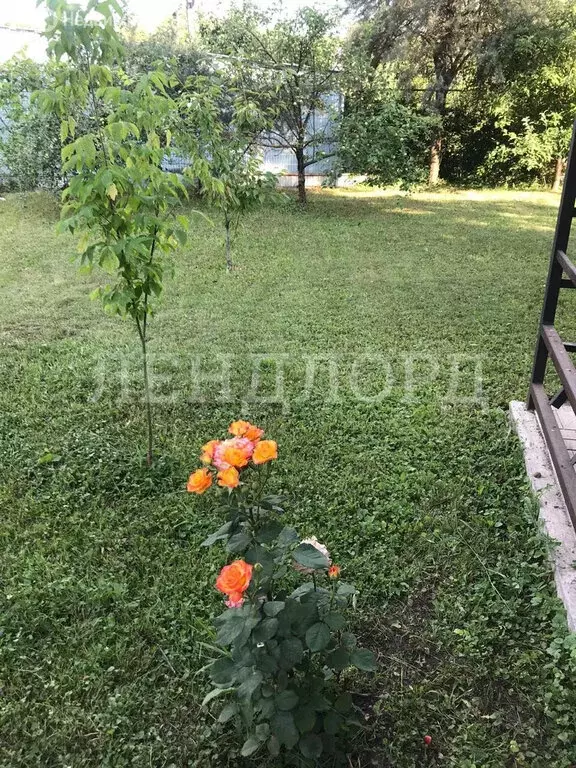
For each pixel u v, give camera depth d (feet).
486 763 5.76
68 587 7.90
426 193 44.73
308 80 32.71
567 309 18.84
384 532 8.98
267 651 5.19
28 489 10.12
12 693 6.56
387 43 43.57
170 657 6.95
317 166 46.52
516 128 47.52
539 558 8.36
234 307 18.95
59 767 5.85
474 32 42.57
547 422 10.32
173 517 9.41
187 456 10.96
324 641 5.17
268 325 17.52
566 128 44.75
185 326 17.46
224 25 33.40
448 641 7.16
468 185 49.16
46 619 7.45
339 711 5.76
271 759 5.82
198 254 24.93
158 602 7.70
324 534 8.90
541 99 45.16
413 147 45.24
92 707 6.41
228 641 4.98
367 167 35.35
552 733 6.05
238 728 5.96
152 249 9.47
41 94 8.58
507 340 16.38
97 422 12.16
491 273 22.93
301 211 35.29
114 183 8.59
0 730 6.17
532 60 43.14
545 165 46.70
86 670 6.79
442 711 6.33
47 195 35.45
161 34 37.14
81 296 20.03
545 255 25.70
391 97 35.29
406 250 26.53
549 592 7.74
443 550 8.63
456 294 20.33
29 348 15.83
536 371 11.70
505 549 8.60
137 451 11.01
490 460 10.67
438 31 42.96
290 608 5.25
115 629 7.32
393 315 18.37
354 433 11.77
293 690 5.49
